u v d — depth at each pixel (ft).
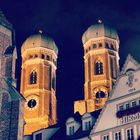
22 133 157.38
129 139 160.04
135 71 171.12
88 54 352.49
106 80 332.80
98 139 168.86
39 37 372.38
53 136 196.75
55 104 351.46
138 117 161.27
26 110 334.24
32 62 359.87
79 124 187.83
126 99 168.96
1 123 156.66
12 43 175.01
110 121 168.96
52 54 370.32
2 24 172.76
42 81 348.79
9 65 167.12
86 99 328.49
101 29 358.64
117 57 354.54
